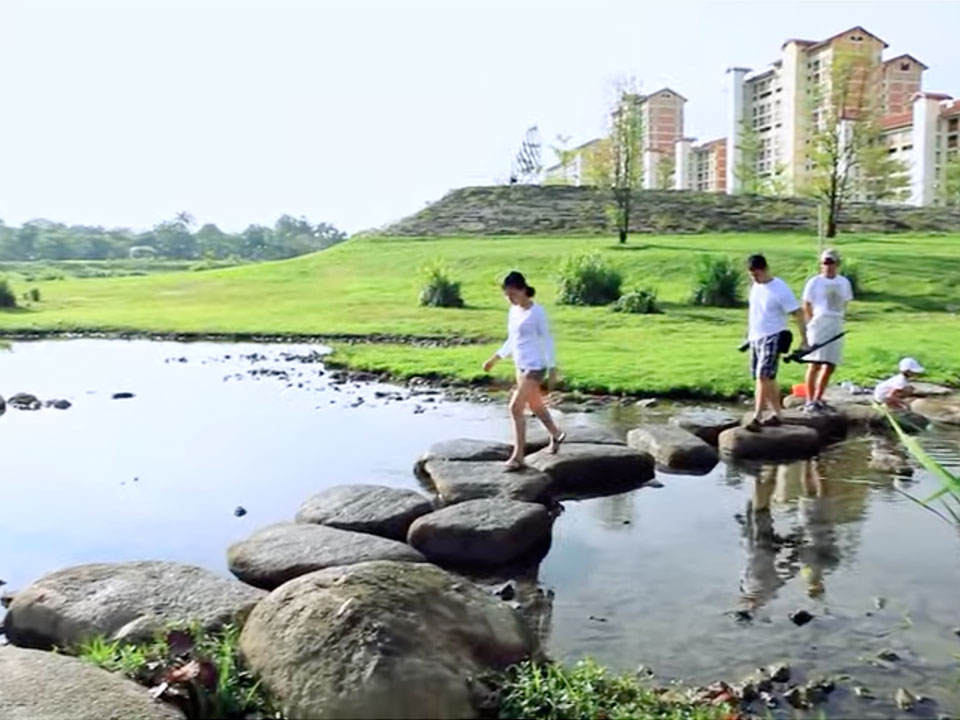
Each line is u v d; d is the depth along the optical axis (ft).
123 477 27.32
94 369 53.72
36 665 12.66
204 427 35.35
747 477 26.55
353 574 12.98
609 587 17.92
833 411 32.73
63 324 78.79
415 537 19.86
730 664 14.34
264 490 25.81
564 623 16.11
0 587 18.45
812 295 32.55
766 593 17.43
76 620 14.79
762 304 29.50
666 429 30.25
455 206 149.48
